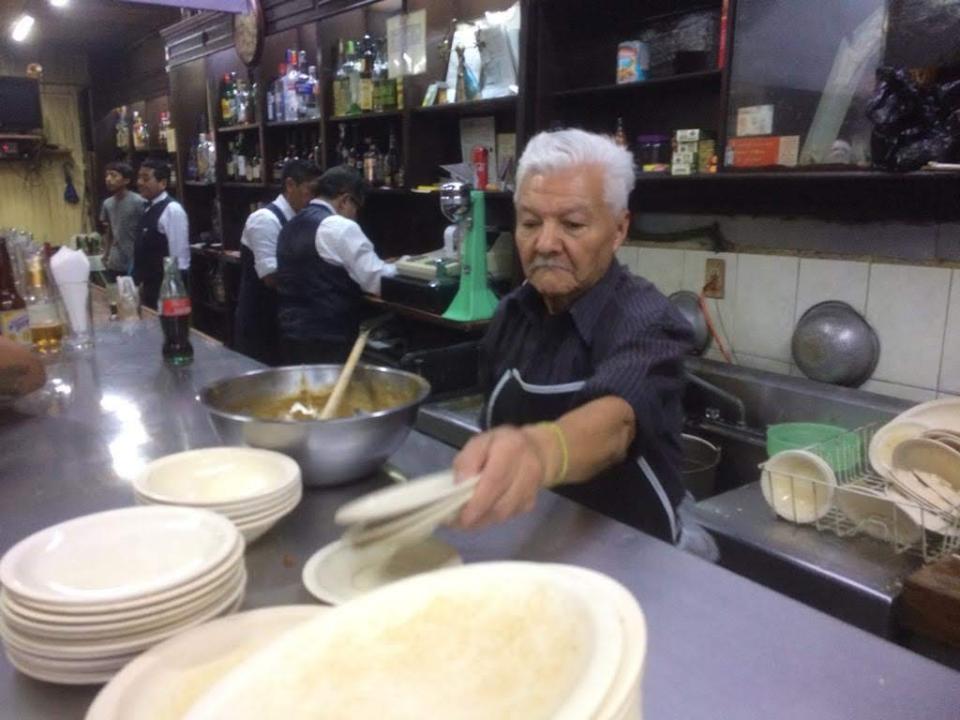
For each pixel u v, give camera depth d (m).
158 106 6.85
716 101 2.32
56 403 1.71
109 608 0.67
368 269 3.07
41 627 0.67
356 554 0.92
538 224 1.33
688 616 0.82
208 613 0.73
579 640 0.54
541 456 0.87
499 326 1.58
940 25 1.63
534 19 2.54
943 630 1.16
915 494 1.32
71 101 8.28
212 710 0.50
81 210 8.51
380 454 1.18
